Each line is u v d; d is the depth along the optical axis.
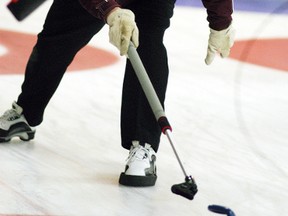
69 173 6.07
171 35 14.45
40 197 5.41
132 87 5.91
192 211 5.42
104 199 5.51
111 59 11.52
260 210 5.59
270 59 12.61
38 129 7.36
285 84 10.82
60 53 6.40
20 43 12.16
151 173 5.96
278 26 16.45
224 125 8.22
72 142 7.01
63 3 6.22
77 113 8.14
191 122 8.21
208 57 6.13
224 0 5.84
